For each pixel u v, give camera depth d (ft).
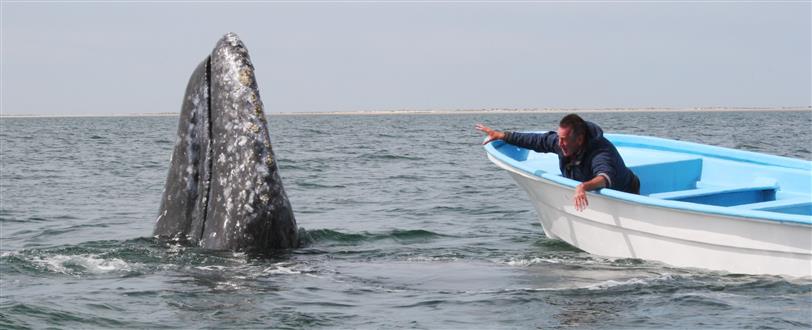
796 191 51.44
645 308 35.24
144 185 92.07
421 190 83.15
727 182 54.49
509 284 39.29
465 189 83.46
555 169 54.03
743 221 40.57
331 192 82.17
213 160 42.39
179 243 43.55
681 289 38.40
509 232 56.03
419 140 200.13
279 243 42.93
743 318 33.81
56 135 258.98
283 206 42.70
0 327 32.24
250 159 41.65
